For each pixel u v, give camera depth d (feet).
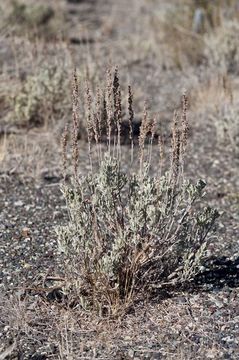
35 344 13.51
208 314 14.33
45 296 14.83
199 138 24.63
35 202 19.36
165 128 24.54
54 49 29.60
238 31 32.14
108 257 13.96
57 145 23.40
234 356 13.12
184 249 14.93
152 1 47.16
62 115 25.09
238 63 31.12
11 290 15.08
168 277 14.79
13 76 27.53
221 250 16.87
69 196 14.62
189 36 34.53
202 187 14.85
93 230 14.48
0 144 22.98
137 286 14.76
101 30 39.63
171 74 32.04
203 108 26.91
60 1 44.45
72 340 13.62
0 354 13.15
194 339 13.61
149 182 14.58
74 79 14.42
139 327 13.99
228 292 15.03
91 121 15.33
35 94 24.97
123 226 14.74
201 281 15.43
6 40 31.89
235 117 24.09
